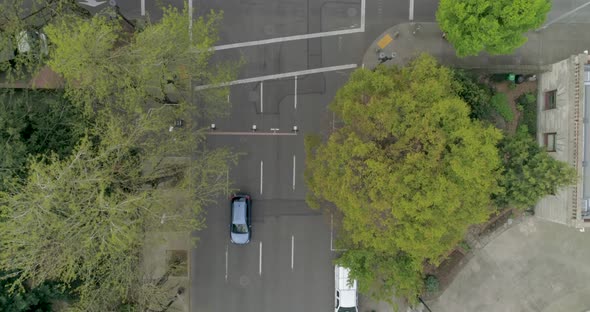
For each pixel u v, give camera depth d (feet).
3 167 74.69
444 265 101.91
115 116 80.94
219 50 101.19
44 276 72.18
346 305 98.48
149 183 87.15
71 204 66.64
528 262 102.06
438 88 72.64
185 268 102.63
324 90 102.12
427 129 70.38
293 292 103.55
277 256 103.40
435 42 101.40
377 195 70.49
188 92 94.32
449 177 71.92
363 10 101.86
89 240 67.10
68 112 81.76
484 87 96.48
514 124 98.17
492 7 76.43
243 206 99.30
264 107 101.86
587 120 83.46
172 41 75.31
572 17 100.89
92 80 77.20
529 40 100.68
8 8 86.22
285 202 102.99
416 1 101.60
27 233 70.79
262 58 101.60
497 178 80.23
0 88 89.20
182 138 89.51
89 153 70.33
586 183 83.82
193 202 85.92
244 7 101.45
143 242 84.38
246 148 102.22
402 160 71.41
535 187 81.66
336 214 90.74
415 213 69.31
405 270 82.64
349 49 102.01
